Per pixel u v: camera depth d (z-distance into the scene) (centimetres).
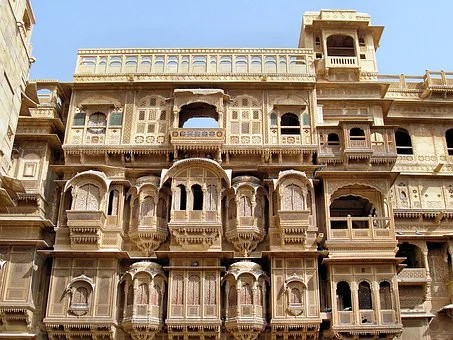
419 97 3509
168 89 3159
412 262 3172
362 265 2706
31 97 2428
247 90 3158
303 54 3241
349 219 2805
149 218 2820
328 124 3150
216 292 2677
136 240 2800
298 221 2753
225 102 3119
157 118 3086
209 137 2964
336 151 3011
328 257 2722
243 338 2598
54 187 3017
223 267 2714
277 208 2828
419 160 3344
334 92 3366
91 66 3206
